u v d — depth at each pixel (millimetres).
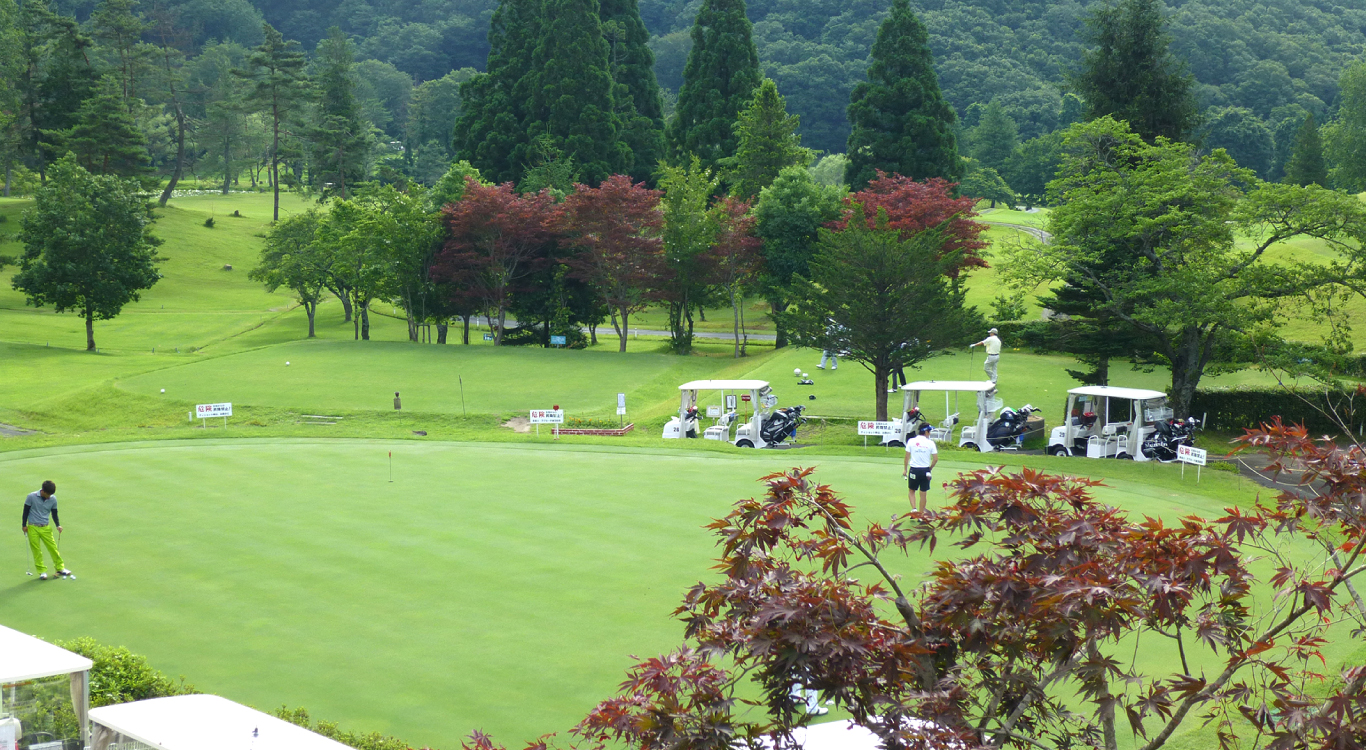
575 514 20812
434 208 76062
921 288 37469
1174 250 35312
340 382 50344
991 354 37594
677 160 93188
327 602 15773
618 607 15383
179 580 16875
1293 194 32406
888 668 6566
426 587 16406
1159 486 24656
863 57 193875
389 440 29797
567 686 12727
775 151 85375
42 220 68875
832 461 26656
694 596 7281
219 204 151500
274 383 50000
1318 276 33219
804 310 39719
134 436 30250
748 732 6734
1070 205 36344
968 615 6824
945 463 27062
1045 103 175125
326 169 133750
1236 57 190250
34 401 48719
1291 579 7352
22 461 26531
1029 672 7027
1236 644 7344
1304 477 7250
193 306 98625
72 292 68938
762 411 36031
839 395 46688
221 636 14453
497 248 69750
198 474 24922
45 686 10445
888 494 22453
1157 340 39625
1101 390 30453
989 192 138625
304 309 99125
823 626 6383
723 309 97188
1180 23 197750
